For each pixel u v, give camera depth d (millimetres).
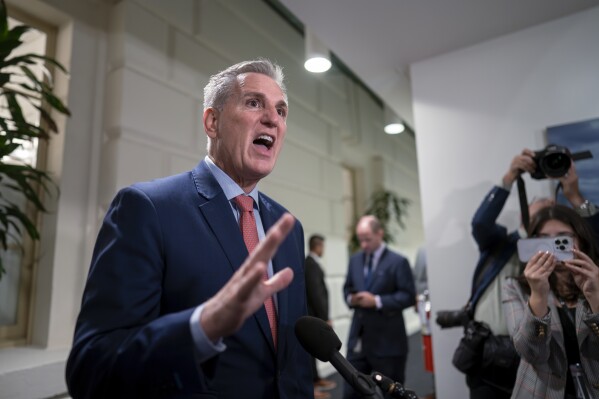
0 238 1546
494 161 2207
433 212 2330
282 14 3928
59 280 2018
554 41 2143
